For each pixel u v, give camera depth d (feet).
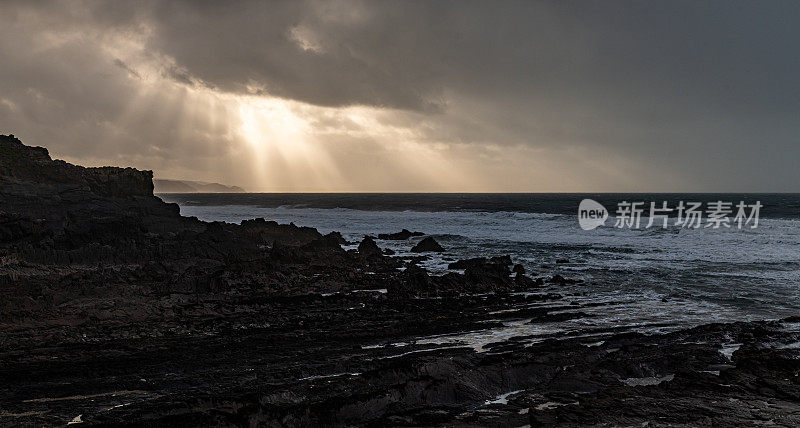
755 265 93.20
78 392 33.68
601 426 27.76
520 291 75.46
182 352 43.24
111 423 26.30
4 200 89.71
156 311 57.36
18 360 40.70
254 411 27.25
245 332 50.60
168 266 80.38
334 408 29.04
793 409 29.76
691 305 64.13
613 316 58.34
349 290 75.92
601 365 38.47
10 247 77.71
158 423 26.13
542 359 39.01
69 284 65.05
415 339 48.37
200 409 29.12
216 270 81.66
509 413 30.09
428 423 28.58
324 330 51.42
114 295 62.44
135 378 36.32
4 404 31.55
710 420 28.32
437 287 74.28
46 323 51.11
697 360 39.42
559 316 57.62
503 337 48.98
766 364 37.22
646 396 32.09
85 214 94.53
